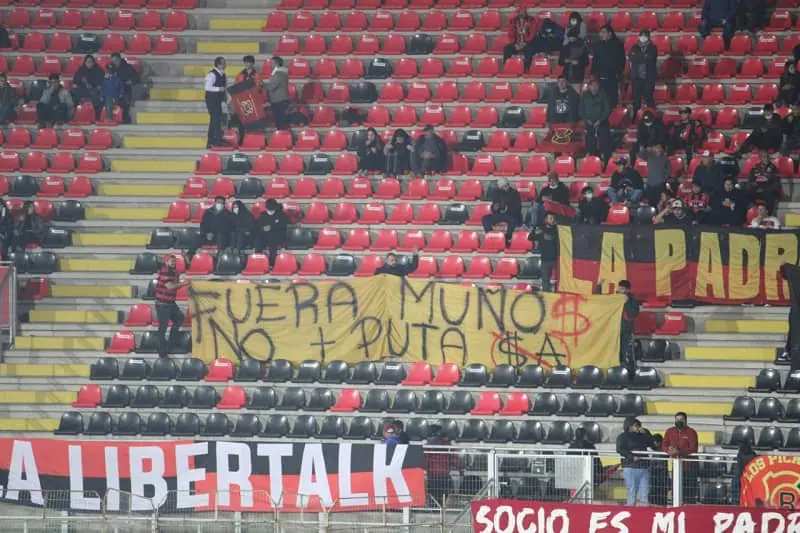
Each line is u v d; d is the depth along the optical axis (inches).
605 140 5423.2
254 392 4788.4
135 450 4018.2
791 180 5319.9
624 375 4736.7
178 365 4926.2
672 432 4146.2
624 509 3535.9
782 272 4731.8
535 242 5152.6
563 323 4783.5
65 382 4877.0
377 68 5900.6
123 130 5782.5
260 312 4899.1
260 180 5551.2
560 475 3969.0
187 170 5625.0
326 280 5002.5
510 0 6082.7
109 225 5418.3
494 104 5757.9
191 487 4008.4
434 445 4069.9
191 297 4909.0
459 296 4847.4
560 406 4694.9
